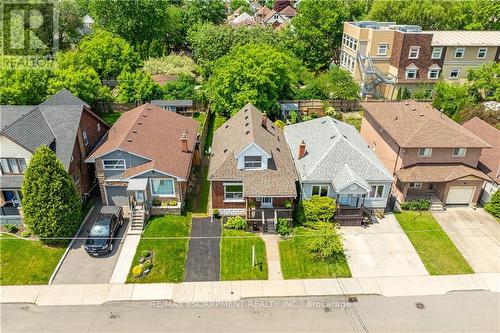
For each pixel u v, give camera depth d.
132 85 50.75
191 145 36.75
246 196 29.55
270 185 30.36
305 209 30.78
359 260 28.08
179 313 23.81
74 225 29.00
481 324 23.34
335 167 31.33
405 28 56.88
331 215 30.70
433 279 26.66
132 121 35.56
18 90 41.84
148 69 59.38
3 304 24.23
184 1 94.75
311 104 53.72
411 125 35.41
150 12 67.38
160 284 25.83
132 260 27.56
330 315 23.83
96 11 66.50
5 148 29.02
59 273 26.47
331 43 68.38
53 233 27.92
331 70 56.38
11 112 33.50
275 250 28.73
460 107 46.94
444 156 34.06
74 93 45.25
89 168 34.88
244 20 87.12
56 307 24.09
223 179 30.64
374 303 24.77
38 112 32.97
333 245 27.89
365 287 25.95
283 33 68.75
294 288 25.80
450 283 26.34
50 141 30.80
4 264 26.91
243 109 40.00
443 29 68.31
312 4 65.81
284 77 48.97
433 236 30.53
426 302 24.89
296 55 67.12
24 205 27.28
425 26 67.44
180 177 30.92
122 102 51.31
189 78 56.69
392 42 56.78
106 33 58.31
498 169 33.72
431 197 34.66
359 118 52.19
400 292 25.61
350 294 25.42
